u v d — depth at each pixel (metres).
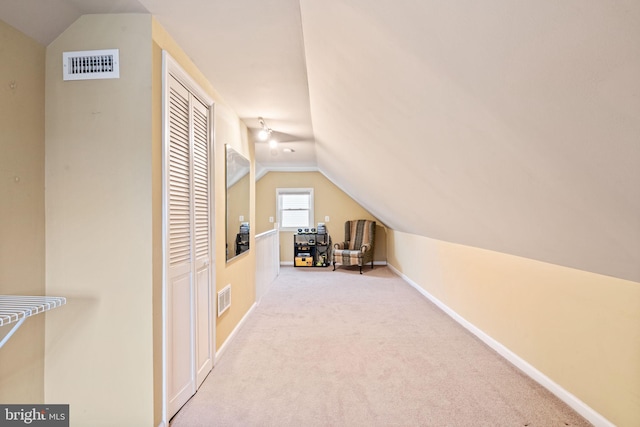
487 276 2.80
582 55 0.71
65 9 1.57
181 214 1.96
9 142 1.47
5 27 1.45
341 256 6.38
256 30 1.80
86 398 1.64
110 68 1.65
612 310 1.64
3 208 1.45
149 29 1.66
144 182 1.65
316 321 3.44
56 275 1.65
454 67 1.06
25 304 1.36
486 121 1.18
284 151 5.16
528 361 2.27
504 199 1.62
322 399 1.99
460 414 1.84
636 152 0.82
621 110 0.76
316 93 2.46
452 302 3.55
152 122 1.66
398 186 3.04
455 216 2.54
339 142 3.29
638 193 0.94
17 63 1.51
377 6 1.06
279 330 3.18
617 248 1.31
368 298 4.36
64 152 1.66
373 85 1.61
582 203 1.19
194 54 2.07
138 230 1.65
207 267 2.37
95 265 1.65
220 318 2.66
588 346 1.77
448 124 1.40
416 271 4.89
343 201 7.21
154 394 1.65
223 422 1.78
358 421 1.79
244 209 3.51
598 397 1.71
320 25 1.50
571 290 1.89
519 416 1.81
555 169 1.12
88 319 1.65
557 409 1.87
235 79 2.44
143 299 1.64
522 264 2.32
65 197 1.65
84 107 1.66
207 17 1.68
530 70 0.84
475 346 2.78
